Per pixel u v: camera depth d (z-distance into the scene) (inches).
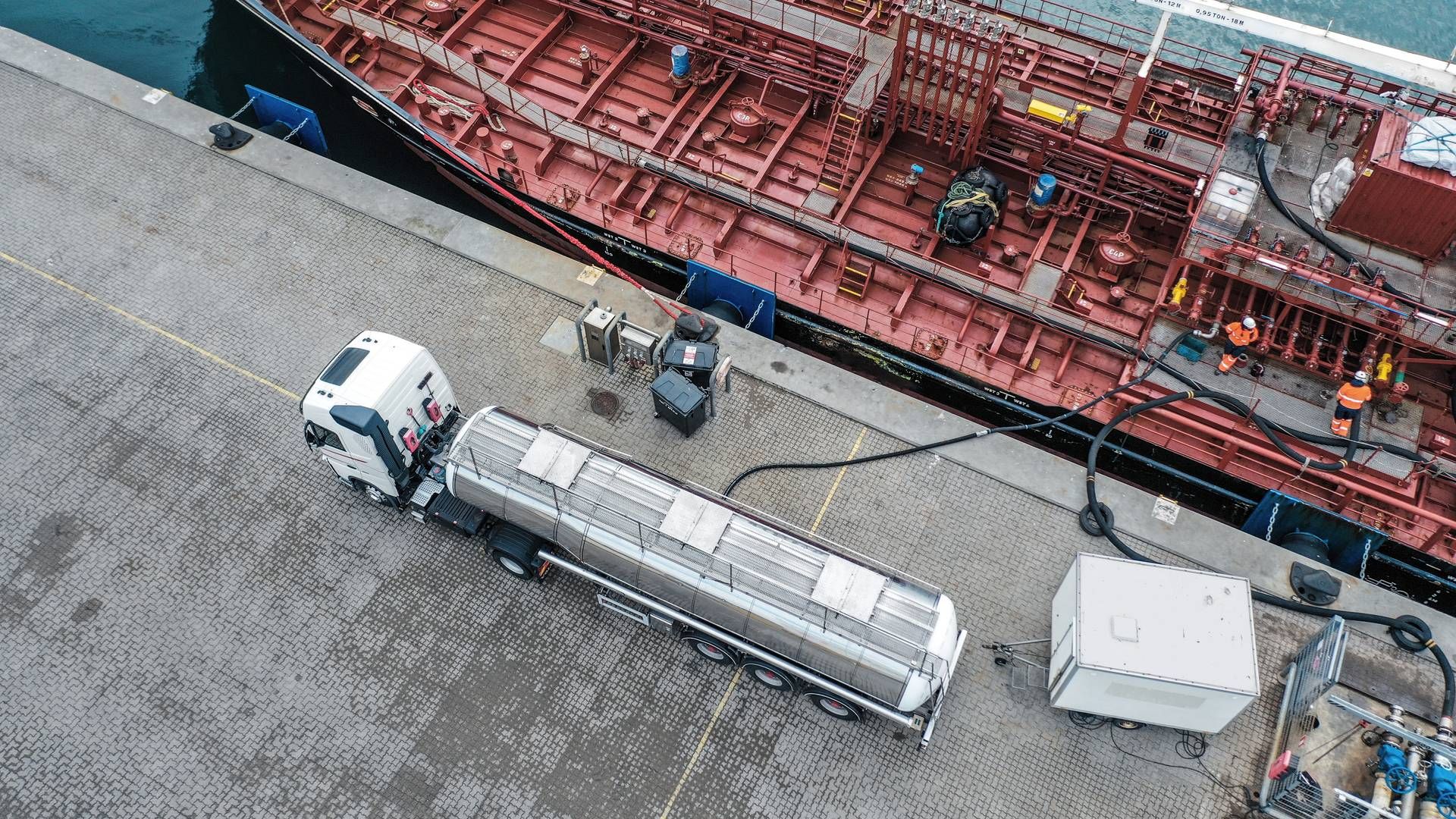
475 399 784.3
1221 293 856.3
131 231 882.1
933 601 569.9
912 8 812.0
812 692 619.2
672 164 919.0
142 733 631.2
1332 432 757.9
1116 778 620.1
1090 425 807.1
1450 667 634.8
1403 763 557.3
